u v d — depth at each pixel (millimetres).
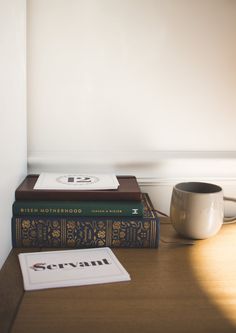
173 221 709
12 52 650
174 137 871
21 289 514
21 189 678
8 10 610
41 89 832
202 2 824
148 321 449
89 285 528
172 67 844
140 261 614
